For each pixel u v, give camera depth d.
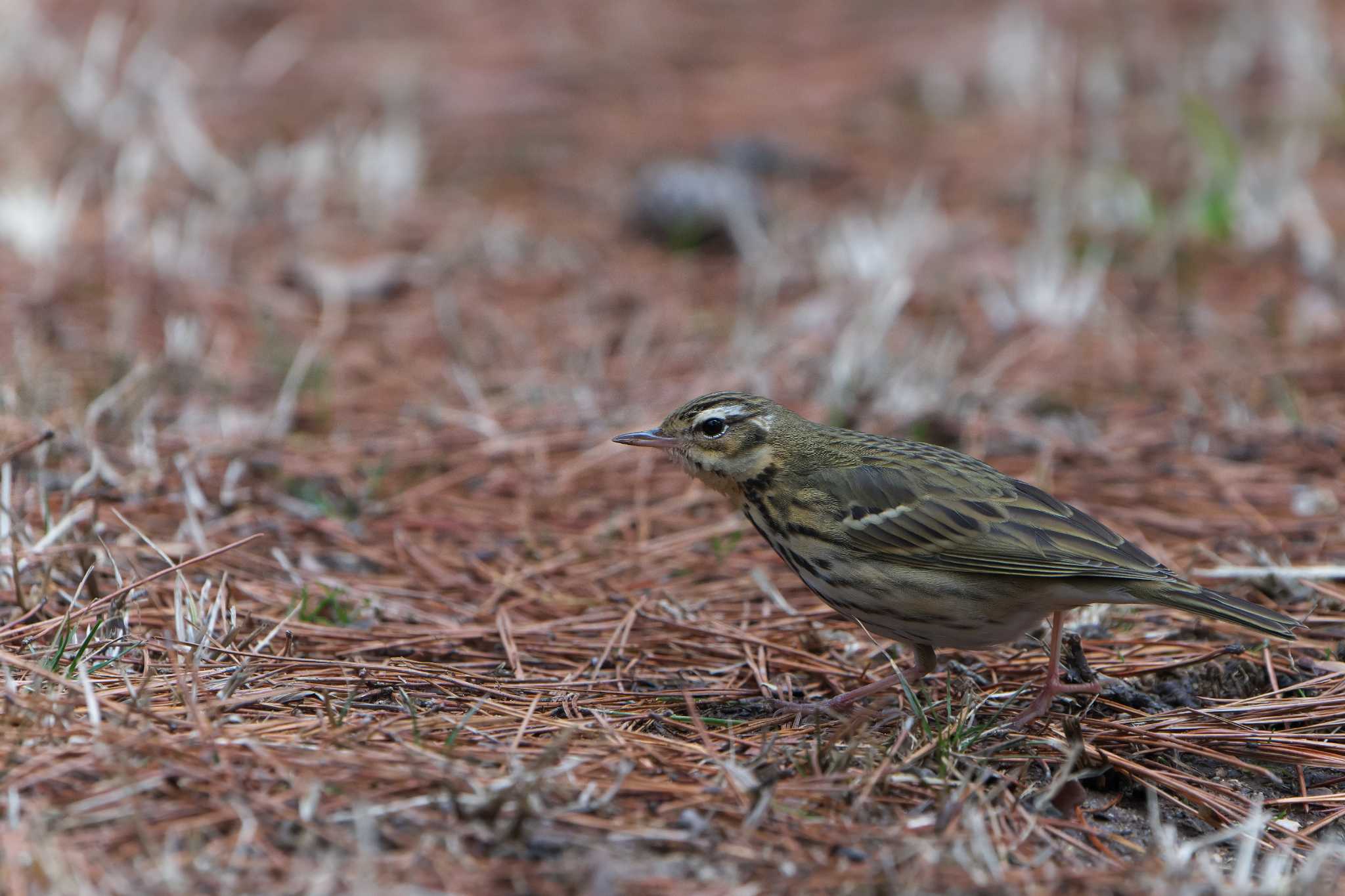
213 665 9.14
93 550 10.60
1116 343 16.88
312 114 23.17
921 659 9.78
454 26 27.44
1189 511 12.98
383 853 6.82
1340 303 17.62
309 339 16.52
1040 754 8.74
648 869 6.89
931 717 9.27
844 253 18.69
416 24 27.47
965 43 26.42
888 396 15.18
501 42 26.72
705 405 10.35
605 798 7.47
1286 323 17.16
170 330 16.06
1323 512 12.88
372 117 23.11
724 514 13.27
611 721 8.95
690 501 13.49
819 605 11.48
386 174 20.89
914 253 18.97
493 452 14.24
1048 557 9.05
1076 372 16.20
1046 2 28.34
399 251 19.05
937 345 16.61
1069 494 13.37
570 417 15.06
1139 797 8.55
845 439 10.22
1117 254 19.23
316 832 6.91
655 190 19.78
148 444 13.21
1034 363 16.41
